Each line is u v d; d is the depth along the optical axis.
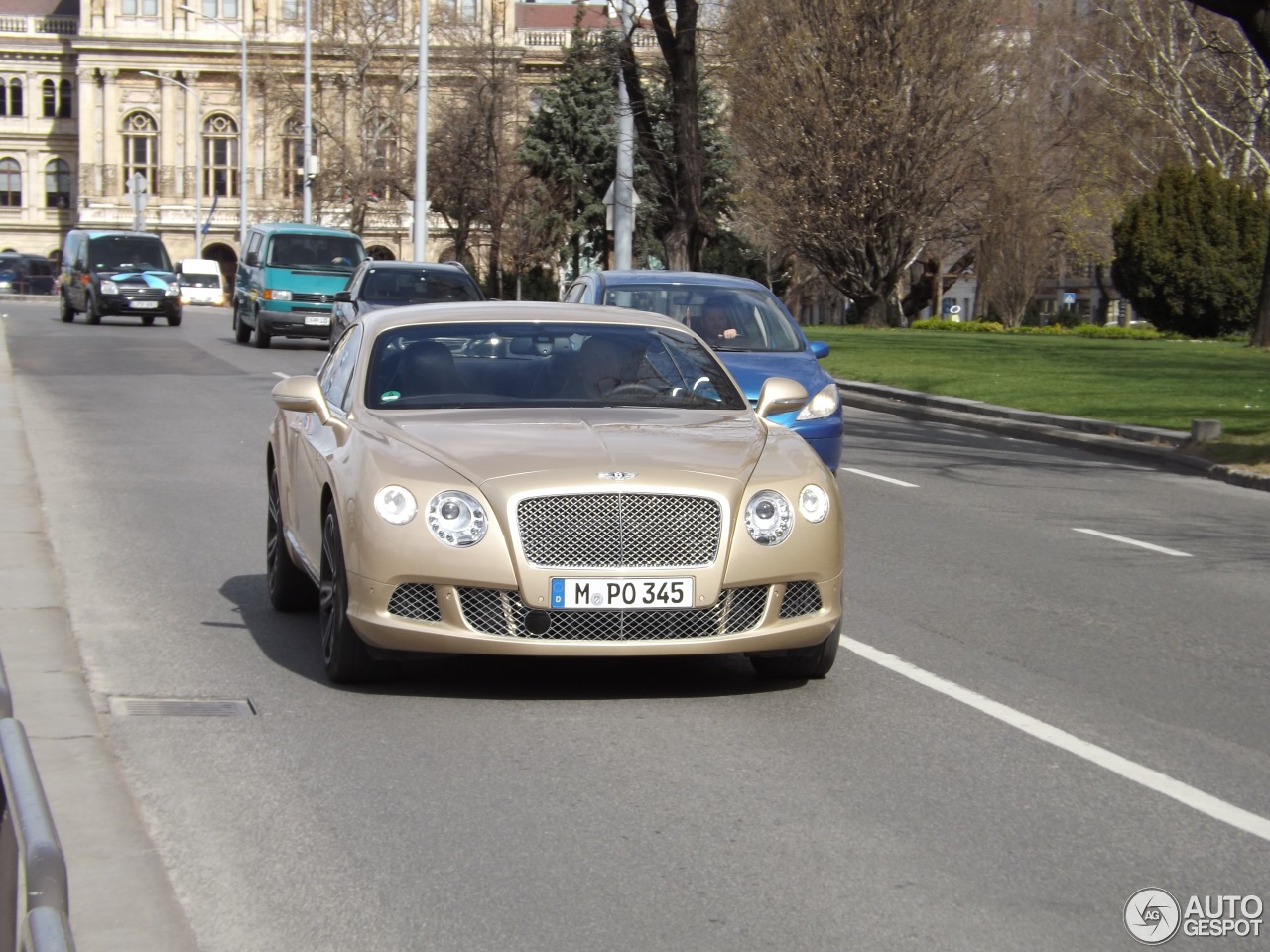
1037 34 56.16
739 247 66.00
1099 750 6.52
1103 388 25.66
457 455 7.07
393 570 6.84
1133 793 5.94
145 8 102.31
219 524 12.30
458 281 27.94
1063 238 60.75
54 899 2.96
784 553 7.02
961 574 10.89
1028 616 9.48
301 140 78.69
